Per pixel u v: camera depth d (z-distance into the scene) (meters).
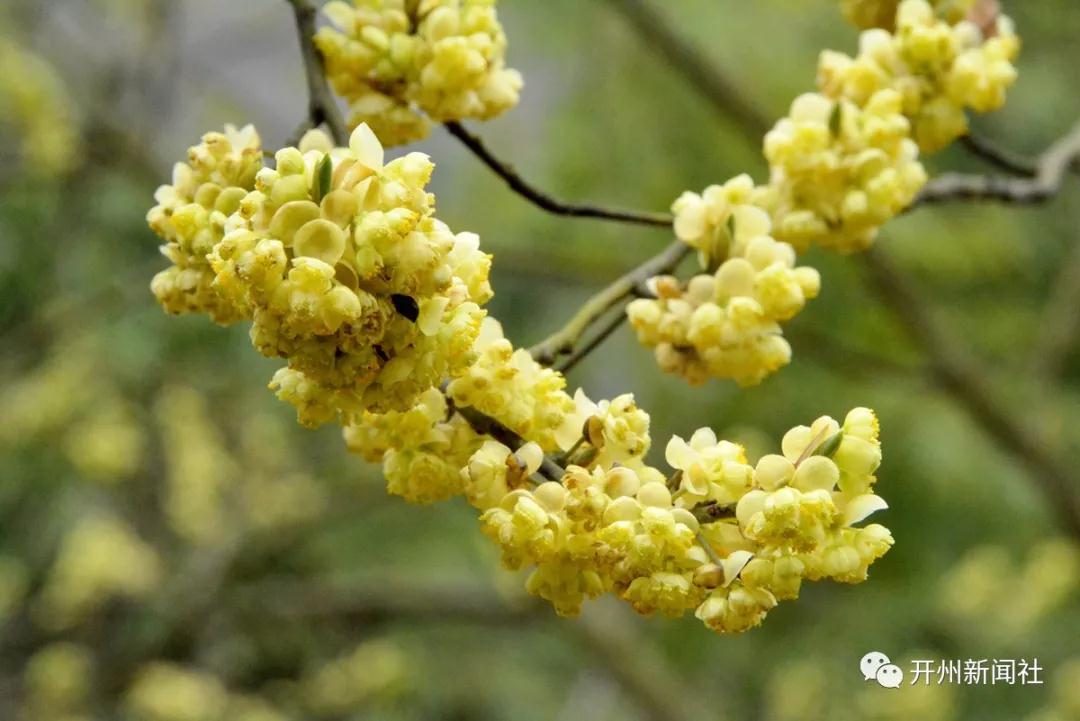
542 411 2.11
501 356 2.08
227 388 8.90
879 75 3.05
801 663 8.84
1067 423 9.14
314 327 1.71
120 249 8.08
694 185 8.38
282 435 9.56
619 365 9.17
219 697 8.37
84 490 8.84
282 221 1.72
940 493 8.95
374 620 9.24
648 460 8.84
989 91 3.07
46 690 8.40
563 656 10.33
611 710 9.86
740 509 1.88
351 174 1.74
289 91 9.68
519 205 8.59
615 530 1.87
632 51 8.37
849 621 9.10
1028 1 8.98
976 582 8.27
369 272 1.73
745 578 1.86
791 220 2.83
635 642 8.95
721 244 2.62
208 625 8.84
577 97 8.56
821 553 1.88
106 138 7.64
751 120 7.20
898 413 8.76
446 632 9.95
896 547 9.16
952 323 9.38
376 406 1.89
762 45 8.63
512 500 1.99
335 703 8.82
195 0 9.59
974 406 7.35
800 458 1.92
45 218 7.64
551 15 8.34
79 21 8.15
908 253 8.75
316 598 8.81
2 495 8.56
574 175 8.48
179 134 8.80
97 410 8.31
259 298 1.72
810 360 8.46
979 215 9.01
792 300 2.50
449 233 1.78
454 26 2.65
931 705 7.75
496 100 2.72
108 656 8.59
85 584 8.29
